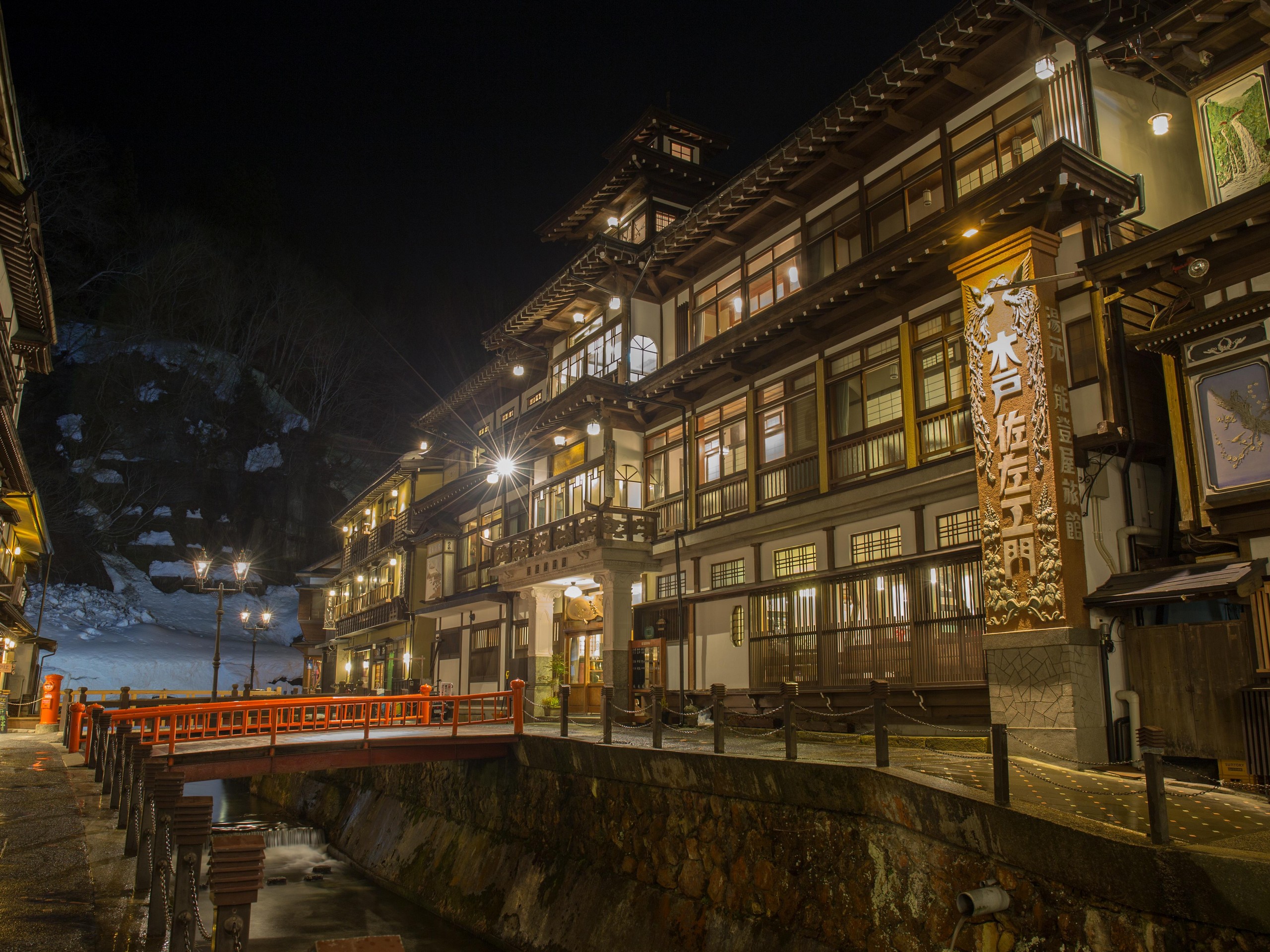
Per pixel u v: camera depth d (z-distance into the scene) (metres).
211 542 60.94
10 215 13.66
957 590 15.32
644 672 23.47
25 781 13.95
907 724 15.85
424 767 21.36
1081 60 14.88
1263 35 13.05
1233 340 12.31
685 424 23.56
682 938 11.69
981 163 16.61
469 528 36.03
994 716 13.87
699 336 24.28
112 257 66.50
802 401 20.05
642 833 13.27
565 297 27.62
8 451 18.16
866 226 18.89
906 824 9.03
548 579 26.28
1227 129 13.49
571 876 14.54
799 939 10.07
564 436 27.61
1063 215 14.37
